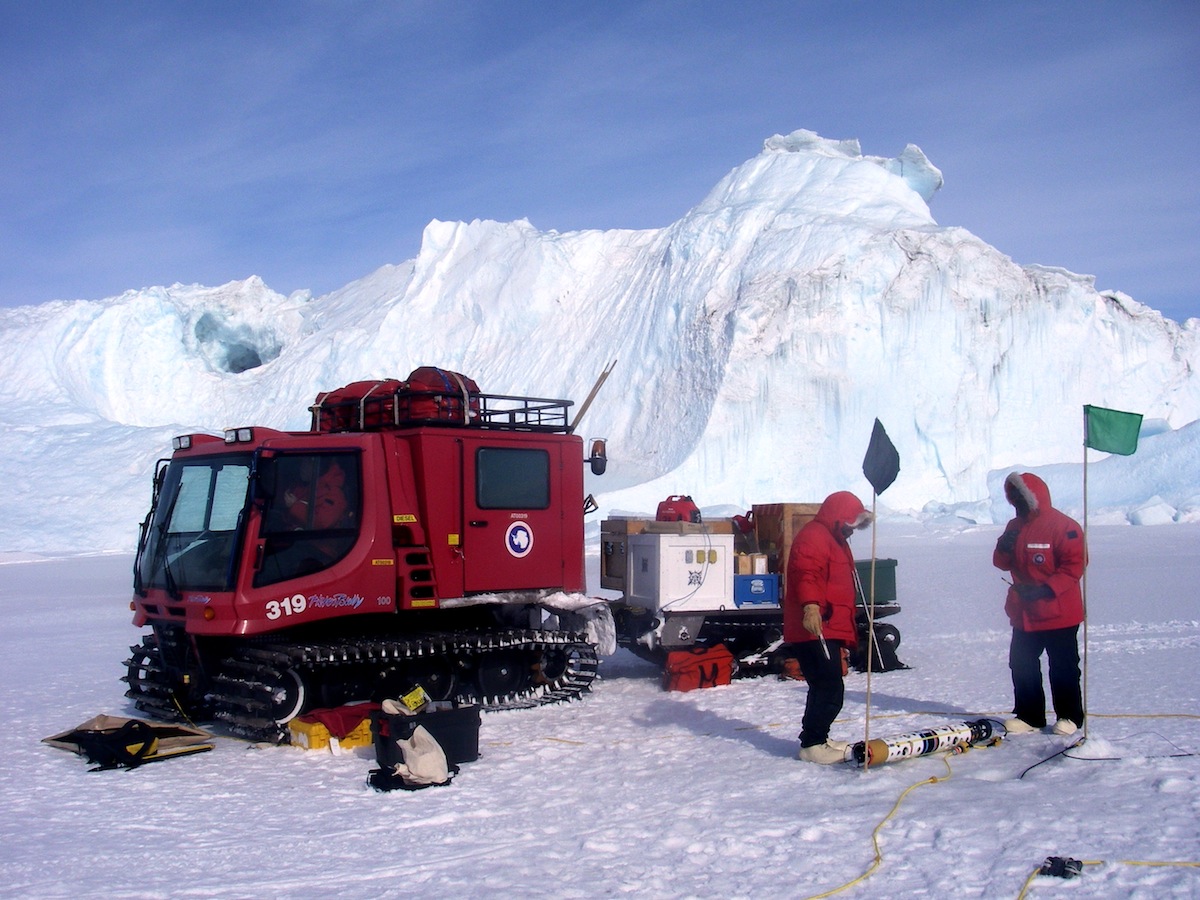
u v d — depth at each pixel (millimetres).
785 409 36156
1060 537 6859
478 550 8961
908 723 7535
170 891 4586
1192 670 9250
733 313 36969
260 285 51188
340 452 8422
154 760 7211
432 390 9016
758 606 10328
